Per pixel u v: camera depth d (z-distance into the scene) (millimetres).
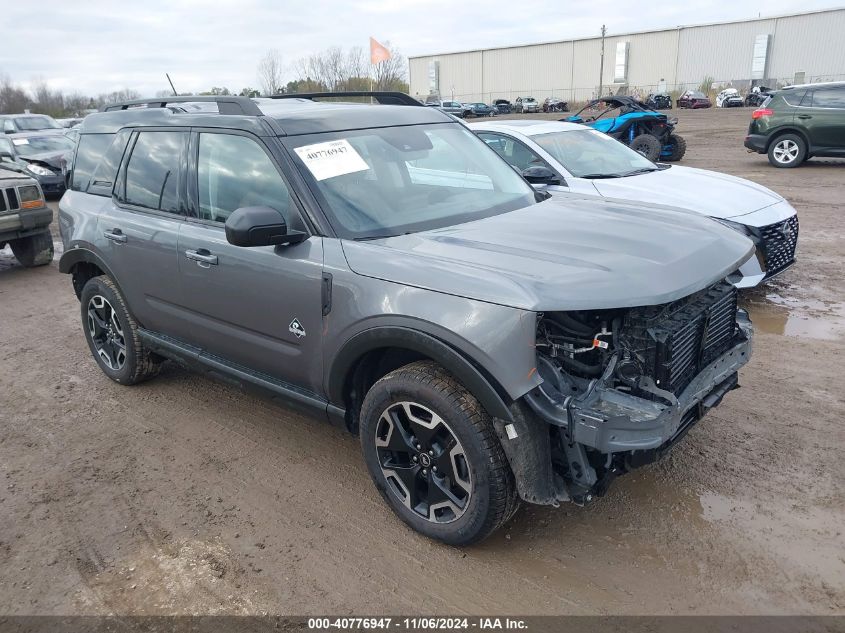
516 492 2826
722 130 25109
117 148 4633
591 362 2803
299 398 3492
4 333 6367
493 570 2914
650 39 66750
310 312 3199
